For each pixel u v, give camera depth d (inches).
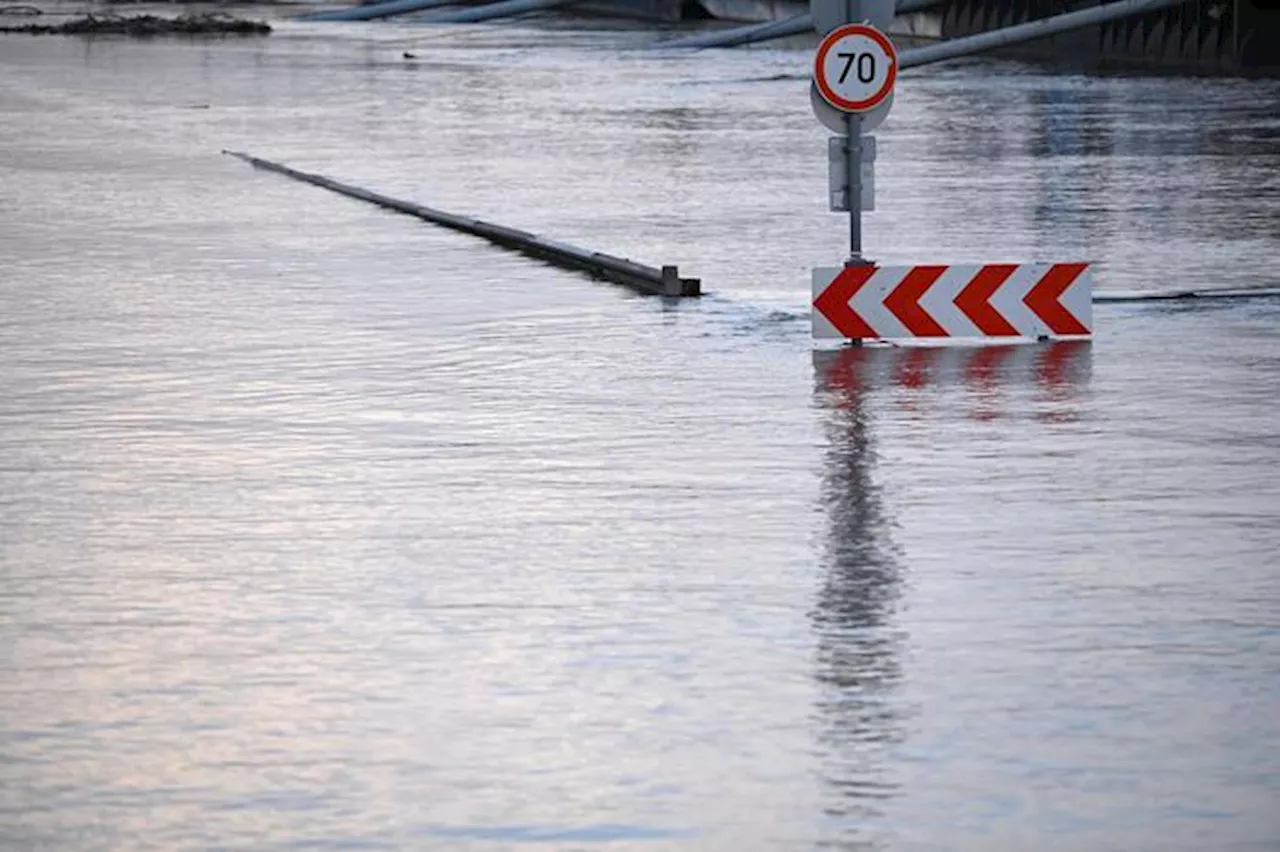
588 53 7632.9
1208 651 907.4
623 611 976.3
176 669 892.6
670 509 1180.5
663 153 3779.5
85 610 987.9
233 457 1338.6
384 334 1828.2
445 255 2381.9
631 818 719.7
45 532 1144.8
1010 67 6107.3
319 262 2330.2
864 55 1800.0
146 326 1893.5
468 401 1517.0
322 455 1341.0
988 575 1035.9
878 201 2874.0
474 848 695.7
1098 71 5826.8
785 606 982.4
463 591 1014.4
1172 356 1668.3
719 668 885.8
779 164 3531.0
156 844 700.0
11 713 834.8
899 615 965.8
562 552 1088.2
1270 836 700.7
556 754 781.9
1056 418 1425.9
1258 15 5693.9
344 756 781.9
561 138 4126.5
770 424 1416.1
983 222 2618.1
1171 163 3351.4
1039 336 1748.3
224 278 2212.1
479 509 1187.3
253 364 1688.0
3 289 2139.5
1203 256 2273.6
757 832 706.8
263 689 863.1
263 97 5492.1
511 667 890.1
